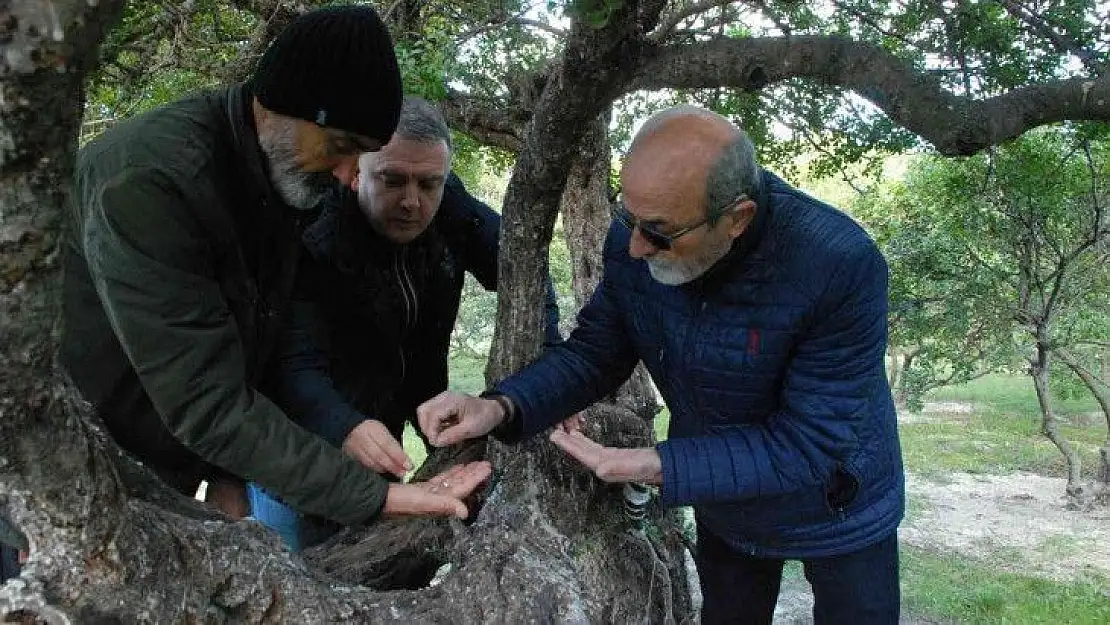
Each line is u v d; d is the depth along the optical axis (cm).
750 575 218
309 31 119
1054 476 763
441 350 224
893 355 902
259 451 134
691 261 154
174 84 279
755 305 161
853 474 169
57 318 87
